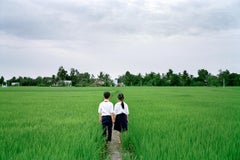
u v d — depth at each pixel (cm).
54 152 586
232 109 1738
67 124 1040
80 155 590
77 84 14538
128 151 746
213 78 12638
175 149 611
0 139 732
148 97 3366
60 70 14850
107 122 852
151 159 555
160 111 1592
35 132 845
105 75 15025
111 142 885
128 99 2928
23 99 2948
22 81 14700
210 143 666
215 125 984
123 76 15125
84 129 885
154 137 751
